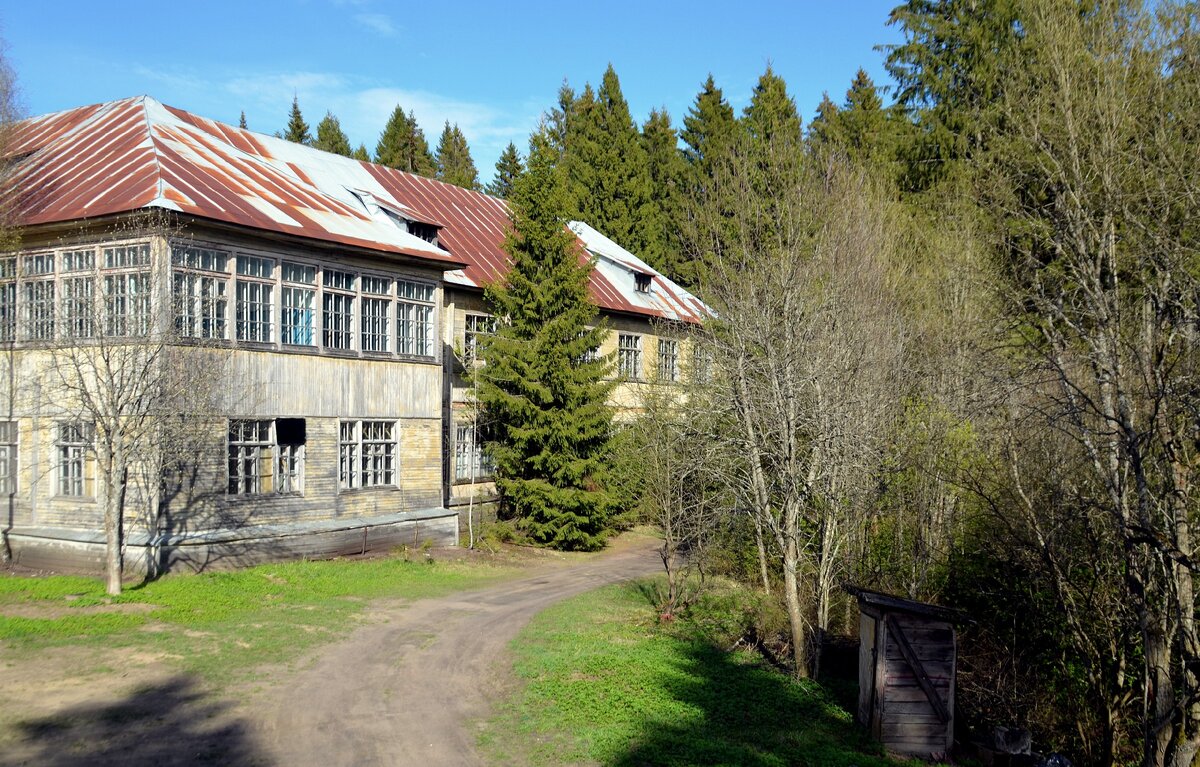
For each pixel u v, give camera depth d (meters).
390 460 25.12
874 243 24.30
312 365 22.52
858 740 12.48
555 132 52.62
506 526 29.02
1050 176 12.93
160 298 17.92
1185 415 10.77
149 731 11.00
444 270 26.44
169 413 17.75
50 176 22.23
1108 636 12.68
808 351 15.63
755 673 15.37
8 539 20.78
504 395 27.80
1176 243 11.21
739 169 30.28
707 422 18.12
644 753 11.20
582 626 18.27
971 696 14.80
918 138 31.12
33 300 20.53
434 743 11.25
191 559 19.73
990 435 15.95
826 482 15.53
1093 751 13.09
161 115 26.70
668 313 39.94
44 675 12.71
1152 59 13.73
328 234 22.52
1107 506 11.62
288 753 10.67
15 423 20.86
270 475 21.77
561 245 28.19
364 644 15.70
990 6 27.64
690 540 20.70
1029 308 14.98
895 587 17.59
